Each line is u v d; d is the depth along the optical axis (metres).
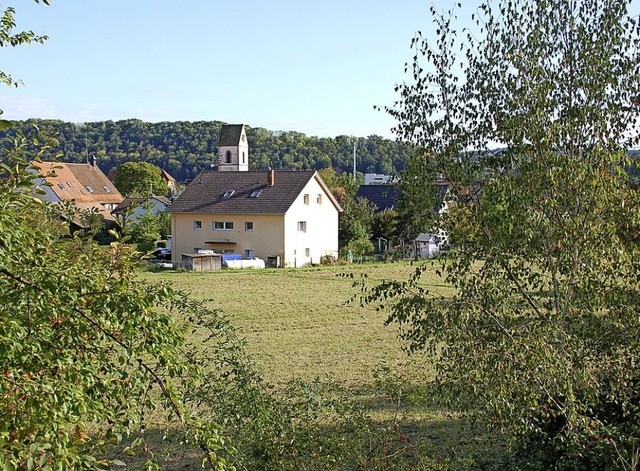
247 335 22.89
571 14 8.65
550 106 8.34
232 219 54.06
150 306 4.34
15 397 3.75
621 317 8.25
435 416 12.55
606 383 8.59
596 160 8.32
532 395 7.72
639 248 8.21
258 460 7.32
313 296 33.00
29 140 4.55
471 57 8.78
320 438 7.58
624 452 7.40
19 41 5.34
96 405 4.17
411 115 8.88
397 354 19.50
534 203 8.31
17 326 3.76
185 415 4.69
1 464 3.43
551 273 8.55
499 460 9.12
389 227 59.12
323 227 56.66
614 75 8.38
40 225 4.77
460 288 8.72
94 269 4.66
